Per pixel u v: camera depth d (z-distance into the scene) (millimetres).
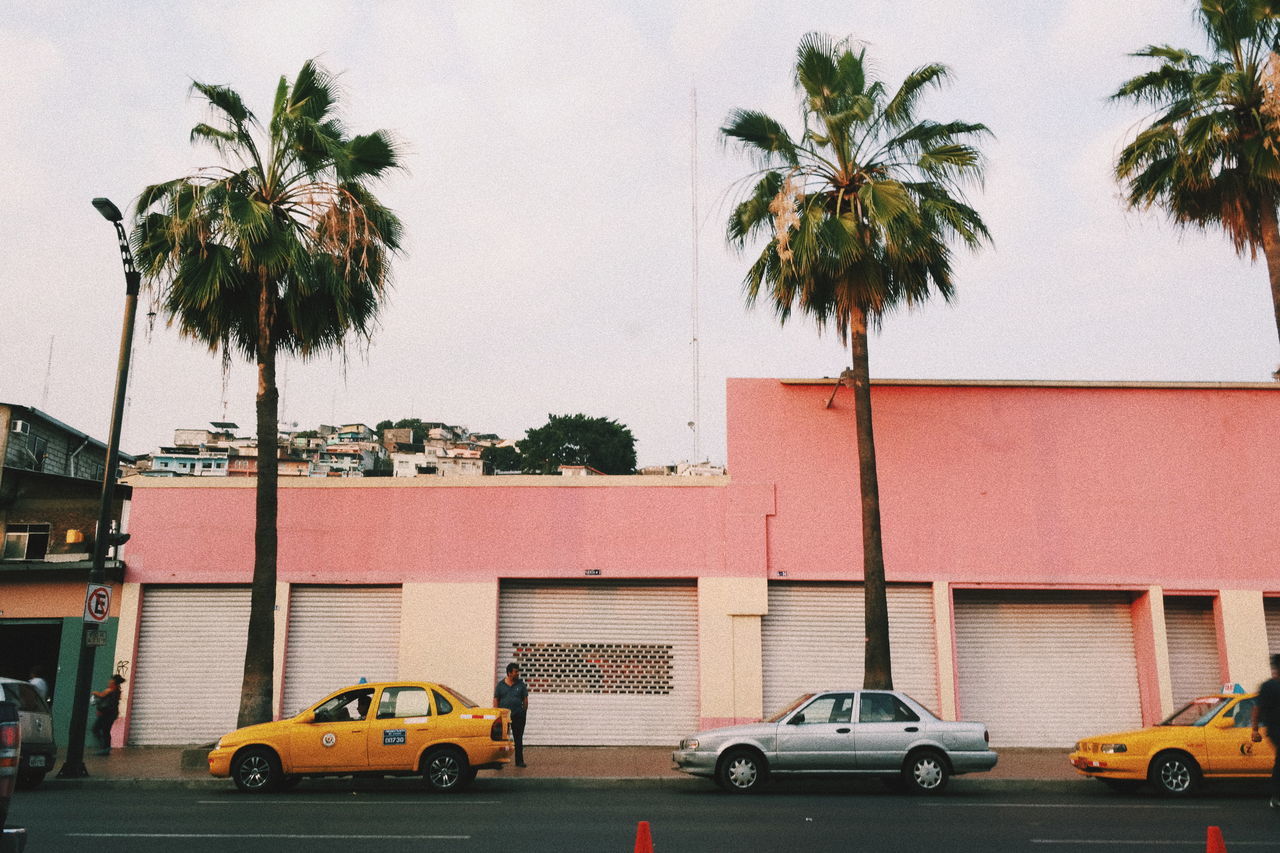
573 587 21250
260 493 17109
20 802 12867
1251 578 20672
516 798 13445
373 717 14289
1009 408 21484
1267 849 9461
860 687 20562
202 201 16375
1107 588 20750
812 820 11305
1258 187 17812
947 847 9531
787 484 21219
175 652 20844
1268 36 17844
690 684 20734
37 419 30062
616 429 70562
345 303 17328
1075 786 15109
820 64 18641
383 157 18531
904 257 17531
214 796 13633
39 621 20969
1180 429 21344
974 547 20875
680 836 10109
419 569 21047
